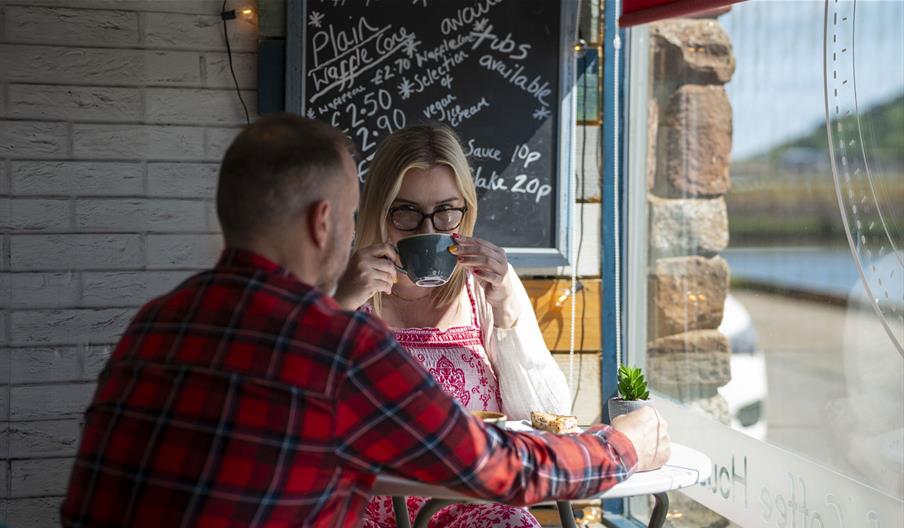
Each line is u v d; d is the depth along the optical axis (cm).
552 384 230
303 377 127
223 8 315
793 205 245
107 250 314
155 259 317
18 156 307
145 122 313
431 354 229
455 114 329
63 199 310
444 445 133
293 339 129
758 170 262
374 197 233
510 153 333
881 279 211
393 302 237
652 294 331
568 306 342
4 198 307
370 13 321
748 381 269
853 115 219
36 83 307
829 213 230
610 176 342
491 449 138
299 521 127
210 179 318
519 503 143
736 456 277
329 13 317
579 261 345
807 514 242
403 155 229
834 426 231
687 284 305
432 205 230
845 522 227
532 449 145
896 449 208
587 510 350
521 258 333
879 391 214
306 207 139
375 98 323
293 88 315
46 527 314
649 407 172
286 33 317
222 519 124
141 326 139
